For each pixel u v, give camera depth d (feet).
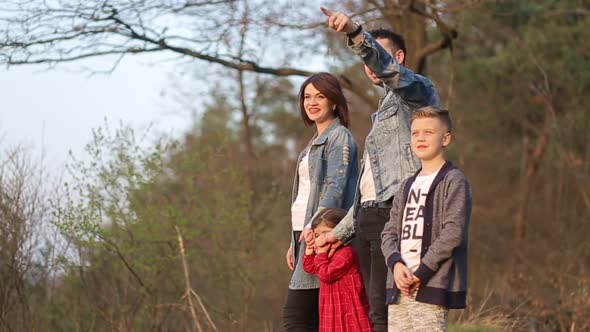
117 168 41.91
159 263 43.52
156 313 43.24
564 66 73.05
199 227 45.73
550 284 47.93
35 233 38.22
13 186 37.70
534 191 86.28
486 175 92.43
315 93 26.37
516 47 72.54
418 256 20.38
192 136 57.98
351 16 46.14
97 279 42.01
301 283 25.61
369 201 22.84
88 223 39.24
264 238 50.96
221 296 47.98
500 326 36.86
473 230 78.33
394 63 21.77
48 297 40.19
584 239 58.65
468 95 86.69
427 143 20.74
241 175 48.88
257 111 90.38
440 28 49.98
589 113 71.82
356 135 85.87
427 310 20.13
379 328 22.52
